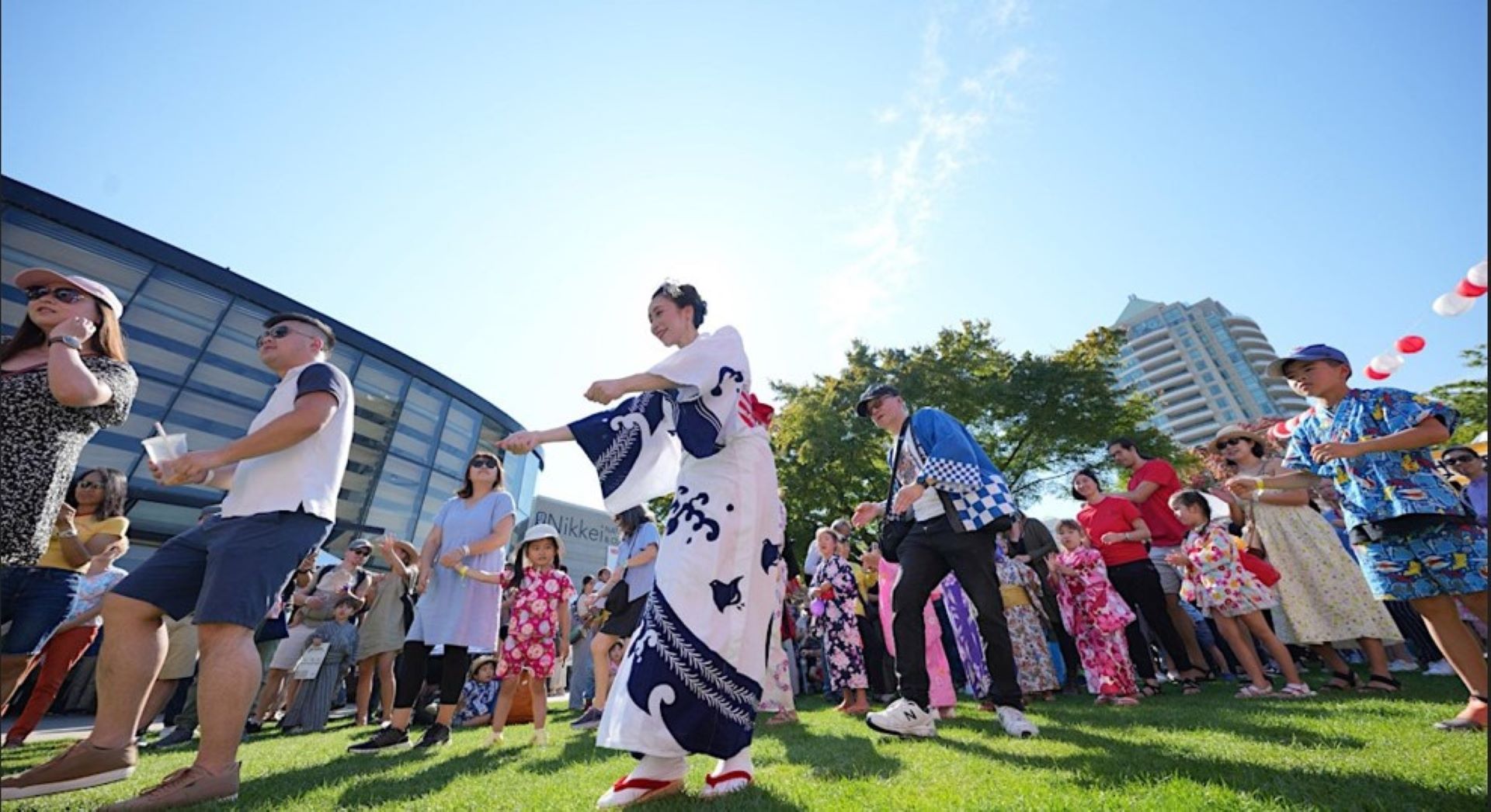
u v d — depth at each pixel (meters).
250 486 2.38
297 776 2.79
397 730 3.80
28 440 2.37
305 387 2.48
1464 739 2.22
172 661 4.95
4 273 12.24
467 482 4.34
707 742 1.93
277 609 5.53
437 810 2.04
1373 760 2.00
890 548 3.67
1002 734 3.10
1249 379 95.12
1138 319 107.94
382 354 18.20
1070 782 1.95
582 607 7.38
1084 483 5.70
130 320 13.55
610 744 1.91
